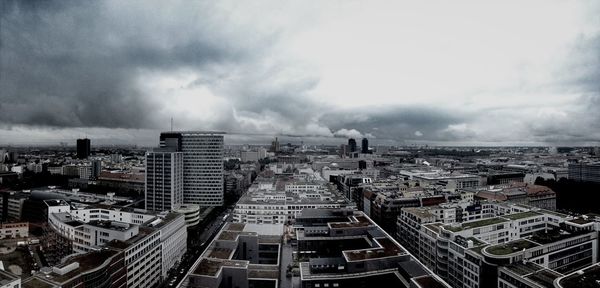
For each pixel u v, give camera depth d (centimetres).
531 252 18950
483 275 18438
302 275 17212
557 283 14875
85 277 16588
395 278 17062
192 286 17038
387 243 19950
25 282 15538
